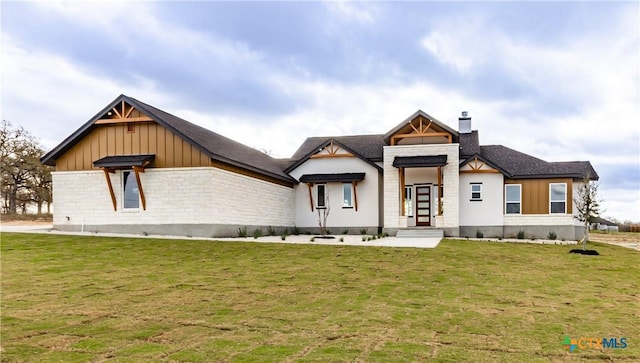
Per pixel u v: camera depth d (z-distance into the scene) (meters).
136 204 19.73
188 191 18.97
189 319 6.99
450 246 17.58
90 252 13.98
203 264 12.67
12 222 32.78
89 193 20.05
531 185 24.23
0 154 38.12
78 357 5.15
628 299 9.32
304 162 26.44
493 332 6.49
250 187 21.70
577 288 10.48
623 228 44.03
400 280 10.83
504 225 24.17
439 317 7.36
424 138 25.09
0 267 11.35
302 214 26.39
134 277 10.63
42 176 39.75
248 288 9.60
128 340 5.85
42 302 8.03
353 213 25.64
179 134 18.88
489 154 26.86
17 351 5.35
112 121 19.67
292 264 12.84
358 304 8.24
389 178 23.98
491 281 11.02
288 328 6.52
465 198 24.39
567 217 23.69
